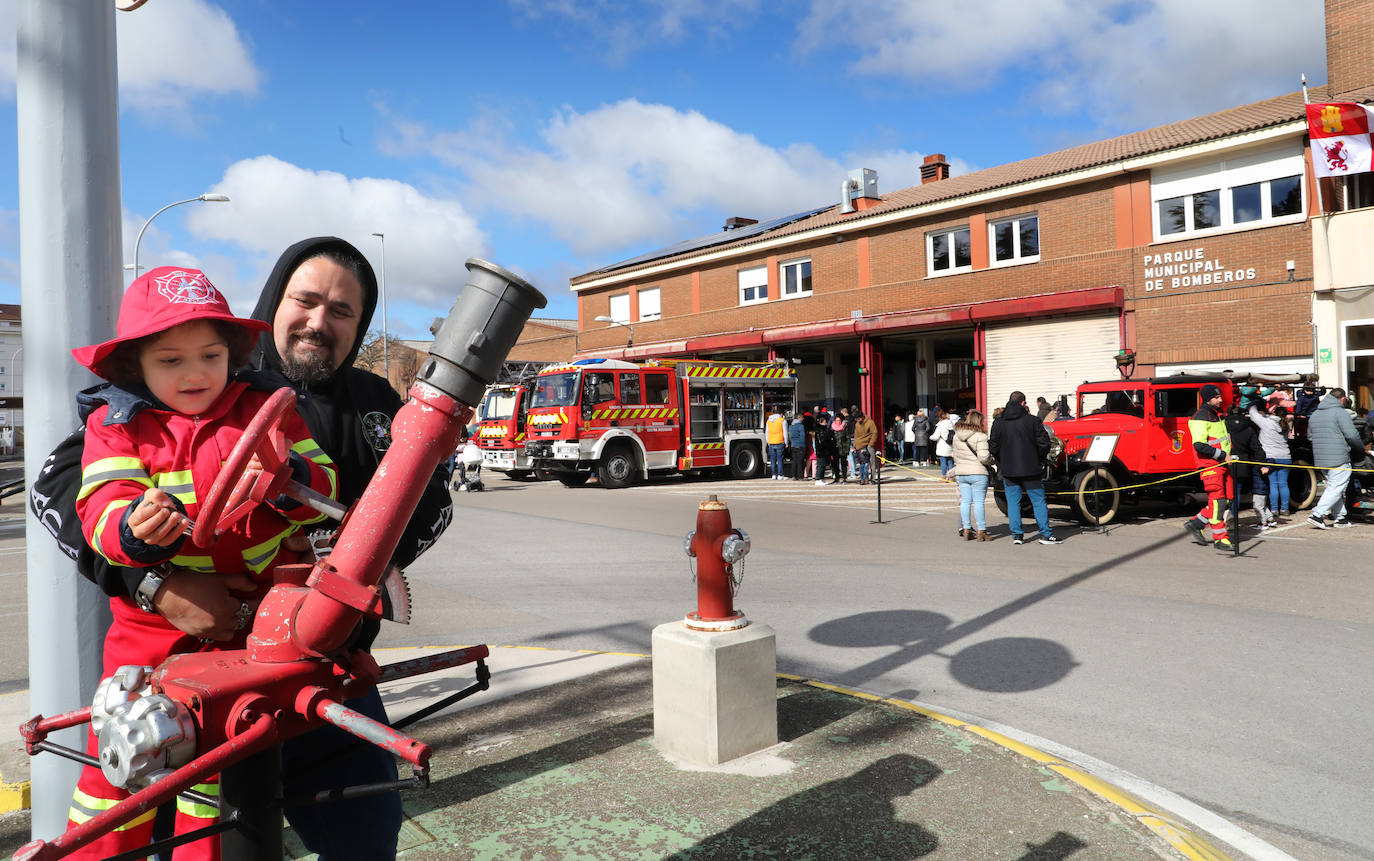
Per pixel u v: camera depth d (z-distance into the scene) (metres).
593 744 3.72
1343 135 15.20
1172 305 17.64
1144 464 11.67
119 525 1.18
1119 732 4.16
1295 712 4.41
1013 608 6.66
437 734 3.85
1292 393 13.84
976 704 4.56
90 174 2.36
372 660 1.29
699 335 27.64
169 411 1.34
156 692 1.12
